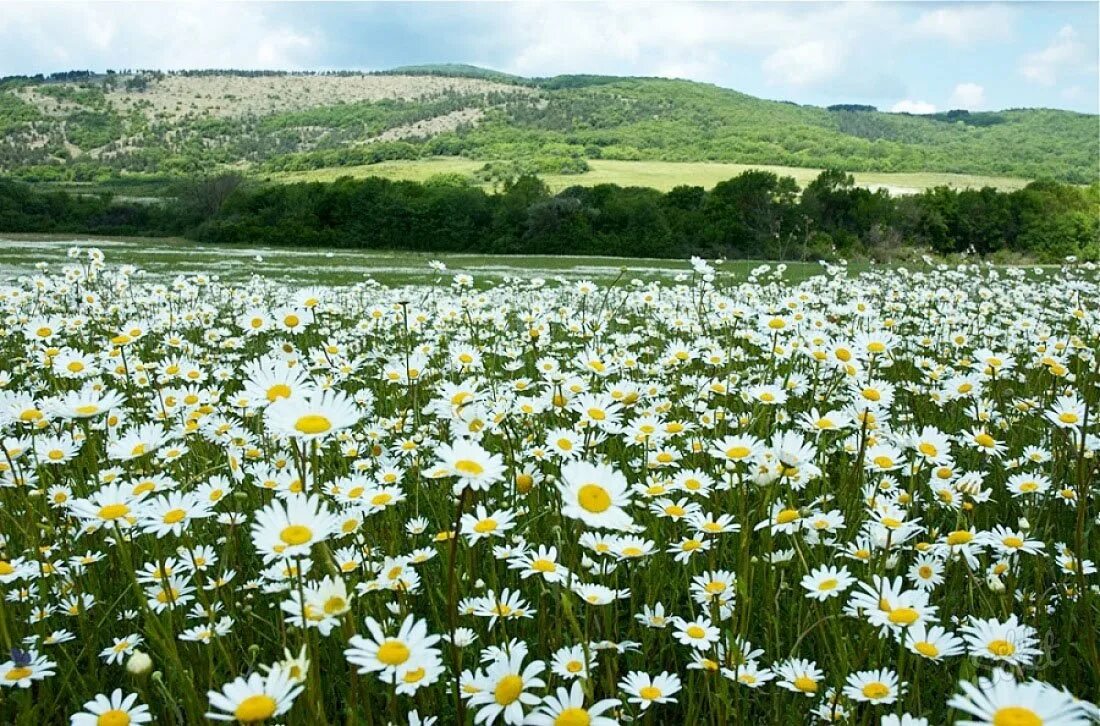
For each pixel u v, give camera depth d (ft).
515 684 6.19
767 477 8.41
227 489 10.50
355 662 5.92
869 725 7.59
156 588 9.14
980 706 4.42
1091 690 7.89
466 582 9.77
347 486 11.14
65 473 13.37
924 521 12.19
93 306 31.68
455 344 25.38
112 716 6.24
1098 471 12.10
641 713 7.34
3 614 7.50
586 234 209.77
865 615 7.62
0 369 25.00
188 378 16.31
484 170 463.42
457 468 6.24
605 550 8.84
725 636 7.84
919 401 18.70
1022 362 25.29
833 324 26.25
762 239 183.73
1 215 219.41
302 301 15.23
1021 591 9.39
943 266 51.47
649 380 20.75
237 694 5.06
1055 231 134.00
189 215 239.91
